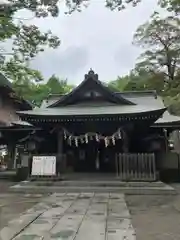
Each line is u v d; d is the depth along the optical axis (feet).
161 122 57.21
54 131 53.16
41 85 146.41
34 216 23.82
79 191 41.14
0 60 51.65
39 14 39.17
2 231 18.89
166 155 58.80
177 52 116.37
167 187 41.14
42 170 45.88
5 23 40.47
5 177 61.72
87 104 57.88
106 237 17.58
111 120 48.49
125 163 44.91
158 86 118.62
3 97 83.15
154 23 117.80
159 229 19.84
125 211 26.30
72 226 20.33
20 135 71.46
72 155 64.28
